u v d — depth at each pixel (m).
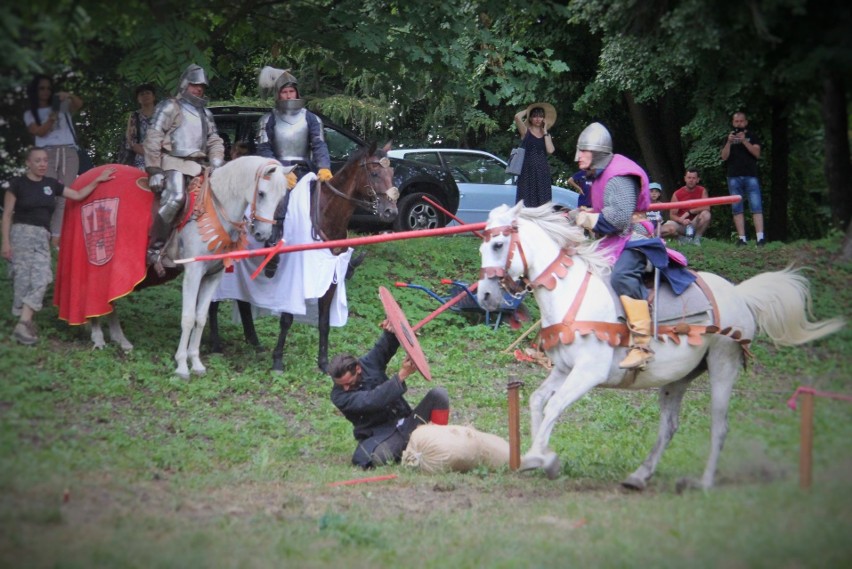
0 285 11.61
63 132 11.42
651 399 11.13
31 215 10.10
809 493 6.31
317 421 9.77
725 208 22.03
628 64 17.20
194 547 5.90
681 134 20.73
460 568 5.70
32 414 8.43
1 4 7.23
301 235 10.72
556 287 7.42
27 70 7.39
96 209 10.33
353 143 17.02
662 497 6.97
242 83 21.94
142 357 10.61
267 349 11.91
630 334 7.34
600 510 6.75
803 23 7.52
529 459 7.30
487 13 14.09
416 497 7.46
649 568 5.48
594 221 7.54
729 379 7.51
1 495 6.48
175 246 10.34
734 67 8.59
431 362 12.17
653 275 7.58
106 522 6.23
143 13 10.75
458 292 13.78
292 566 5.73
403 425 8.55
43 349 10.15
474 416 10.41
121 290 10.14
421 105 25.33
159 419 9.20
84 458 7.62
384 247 15.69
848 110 8.68
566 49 21.38
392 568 5.79
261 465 8.15
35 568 5.35
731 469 7.31
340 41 13.96
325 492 7.59
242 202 10.19
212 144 10.59
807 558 5.43
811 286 12.91
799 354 10.73
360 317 13.34
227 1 12.78
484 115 24.19
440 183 17.78
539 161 14.77
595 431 9.73
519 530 6.46
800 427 6.79
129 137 11.94
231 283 10.94
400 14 13.85
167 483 7.50
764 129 16.75
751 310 7.67
